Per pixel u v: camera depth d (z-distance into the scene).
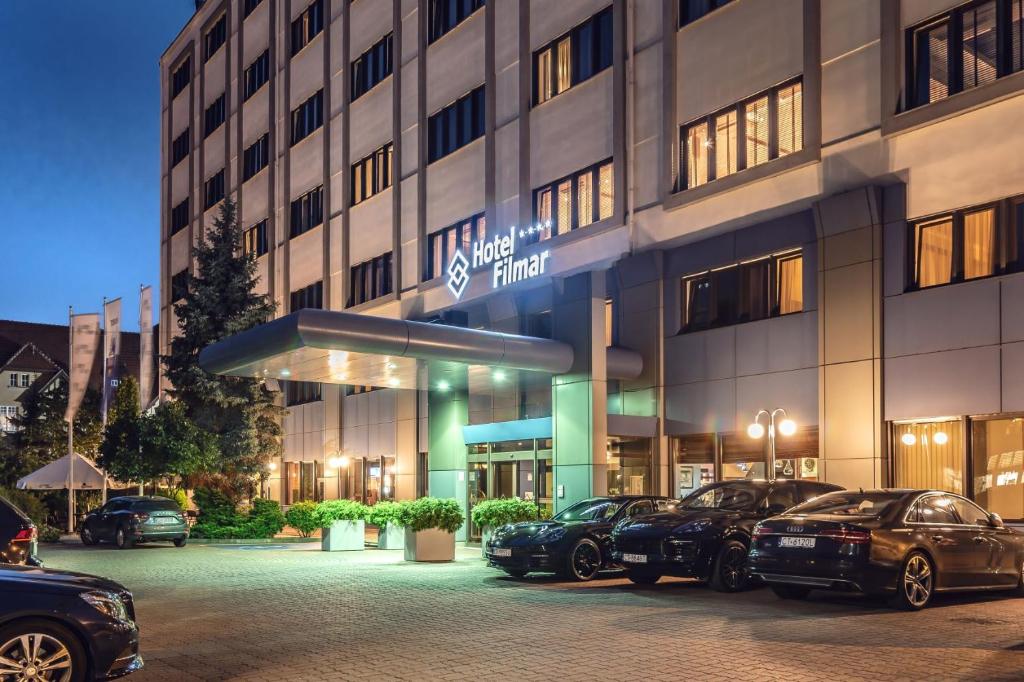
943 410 16.98
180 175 55.84
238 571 18.56
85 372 36.25
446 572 17.97
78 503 42.50
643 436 23.11
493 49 29.03
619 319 24.42
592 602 13.10
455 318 30.47
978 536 12.53
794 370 20.02
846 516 12.05
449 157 31.05
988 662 8.55
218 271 34.69
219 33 50.97
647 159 23.33
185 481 34.03
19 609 7.33
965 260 17.05
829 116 19.08
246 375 24.78
